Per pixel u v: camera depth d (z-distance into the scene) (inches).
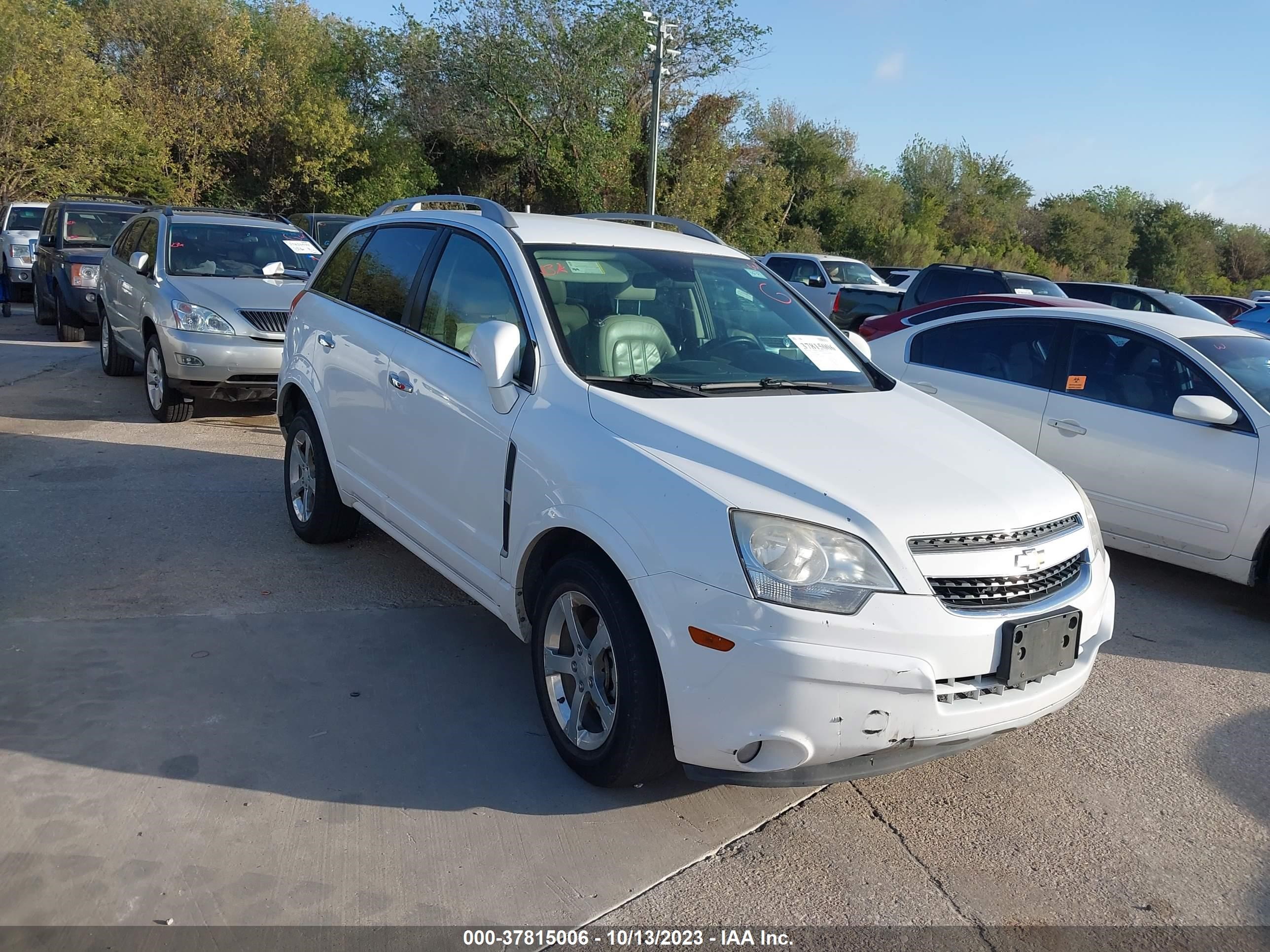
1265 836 128.1
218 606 177.6
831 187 1927.9
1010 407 244.4
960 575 113.3
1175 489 211.6
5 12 987.3
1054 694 121.8
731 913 107.3
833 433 131.3
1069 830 127.3
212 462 276.4
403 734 138.9
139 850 110.1
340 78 1365.7
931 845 122.4
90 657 154.3
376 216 207.2
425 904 105.1
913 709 109.5
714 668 108.8
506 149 1369.3
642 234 177.9
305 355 205.8
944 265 577.6
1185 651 189.2
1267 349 230.2
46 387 370.9
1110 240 2488.9
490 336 137.8
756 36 1360.7
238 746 132.6
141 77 1200.8
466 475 149.2
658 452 120.5
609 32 1268.5
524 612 140.9
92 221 524.4
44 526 214.2
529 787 128.3
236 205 1273.4
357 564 203.8
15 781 120.9
